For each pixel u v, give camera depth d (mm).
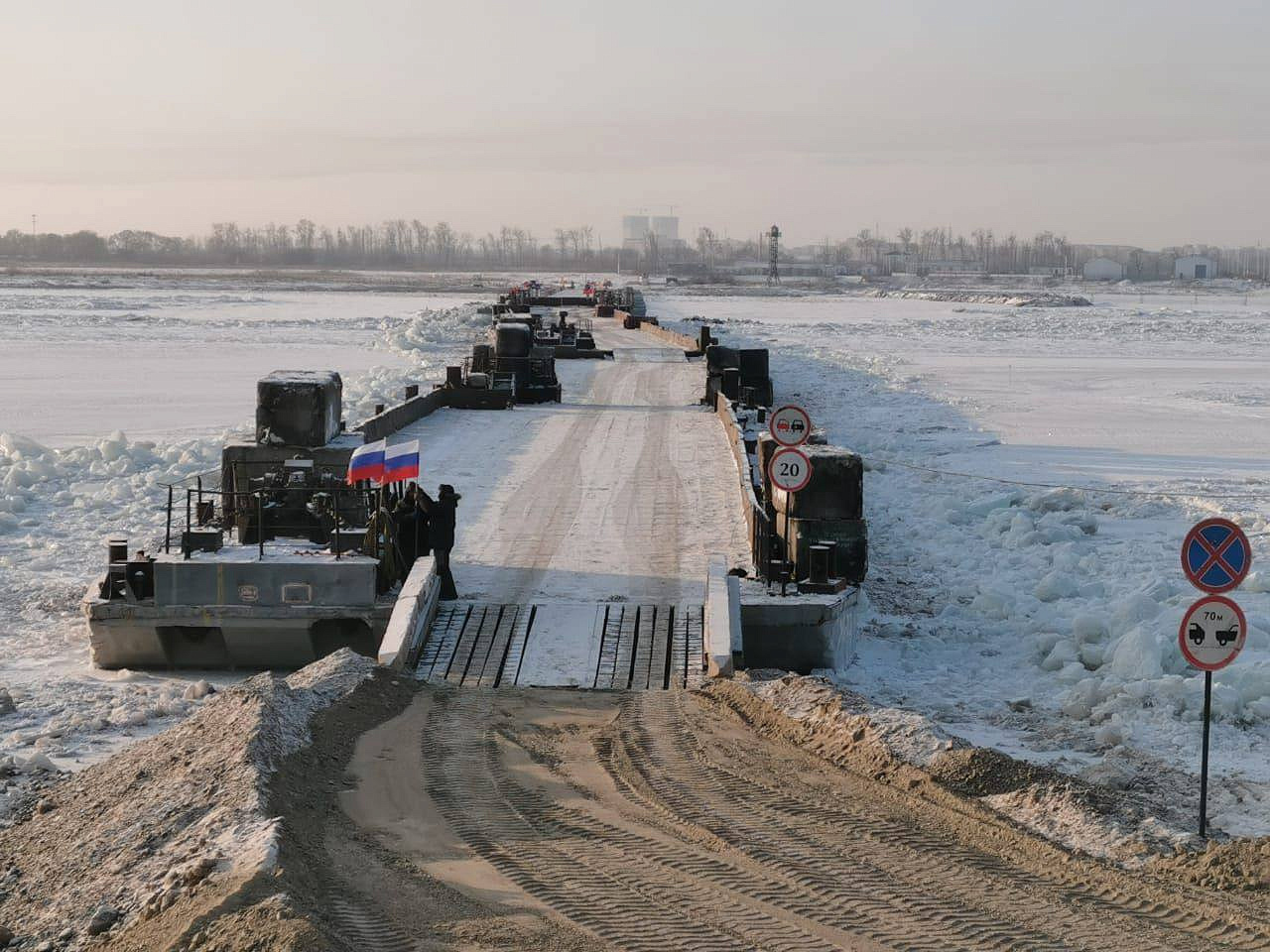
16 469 30547
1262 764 13859
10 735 14453
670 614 18094
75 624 19578
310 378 21375
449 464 30297
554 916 8992
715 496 26609
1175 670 16984
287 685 13820
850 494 18859
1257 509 28953
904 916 9039
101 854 10445
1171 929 8875
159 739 13016
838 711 13477
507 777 12094
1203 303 186750
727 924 8875
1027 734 15086
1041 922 8953
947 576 23266
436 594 18312
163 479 30344
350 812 11086
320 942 8047
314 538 20047
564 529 23344
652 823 10898
